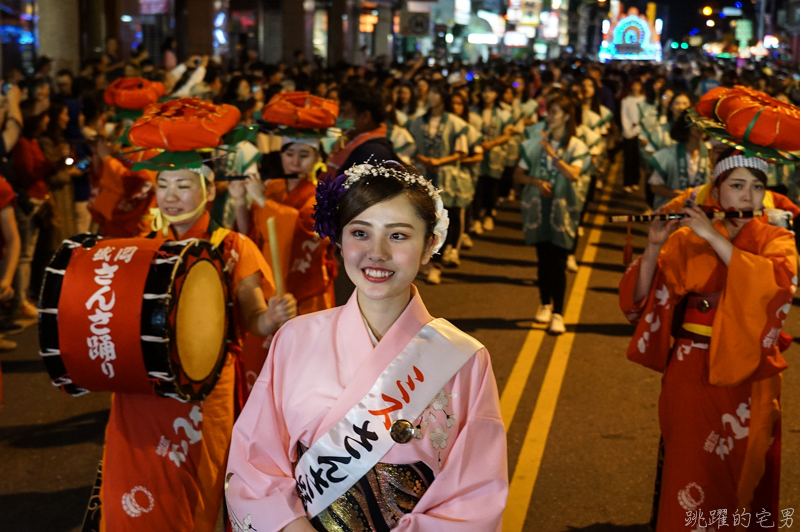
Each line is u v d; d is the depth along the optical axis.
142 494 3.10
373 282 2.12
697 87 20.86
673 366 3.52
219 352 3.20
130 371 2.93
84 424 5.28
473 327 7.40
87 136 7.85
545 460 4.82
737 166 3.33
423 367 2.14
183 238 3.39
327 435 2.12
